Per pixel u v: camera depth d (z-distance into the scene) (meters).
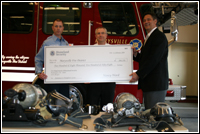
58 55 1.90
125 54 1.89
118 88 3.25
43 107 1.47
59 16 3.37
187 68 9.16
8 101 1.31
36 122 1.31
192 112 4.91
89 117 1.61
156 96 2.04
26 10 3.38
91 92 2.59
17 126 1.29
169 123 1.36
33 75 3.26
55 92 1.49
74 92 3.19
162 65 2.08
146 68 1.90
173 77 9.16
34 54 3.28
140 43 3.36
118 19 3.42
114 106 1.47
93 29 3.37
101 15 3.39
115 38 3.35
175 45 9.09
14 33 3.30
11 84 3.24
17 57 3.27
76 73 1.89
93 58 1.89
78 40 3.31
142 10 3.47
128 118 1.32
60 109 1.44
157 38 2.05
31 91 1.35
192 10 3.94
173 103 6.68
